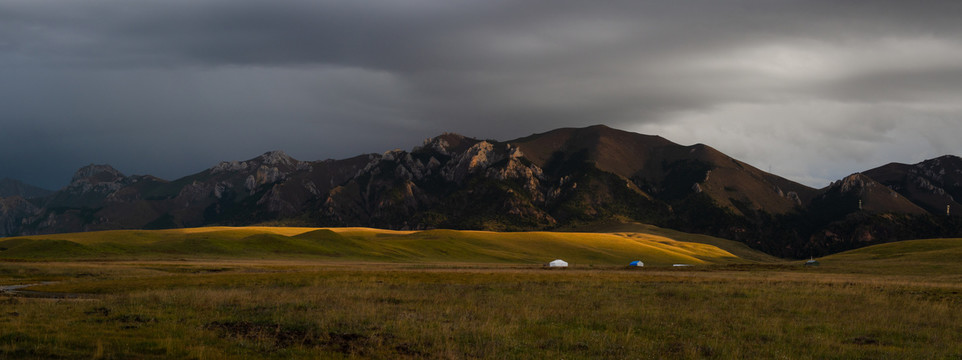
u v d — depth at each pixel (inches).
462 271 2933.1
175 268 3176.7
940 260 3814.0
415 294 1599.4
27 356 732.7
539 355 845.2
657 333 1046.4
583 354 861.2
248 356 792.3
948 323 1194.6
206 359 761.0
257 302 1371.8
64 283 2055.9
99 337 869.8
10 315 1071.6
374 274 2449.6
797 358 880.3
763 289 1811.0
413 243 7091.5
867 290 1800.0
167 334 918.4
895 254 4719.5
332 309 1244.5
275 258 5147.6
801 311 1343.5
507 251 7731.3
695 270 3494.1
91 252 4658.0
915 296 1651.1
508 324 1095.0
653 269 3690.9
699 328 1104.2
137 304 1291.8
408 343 903.1
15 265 2842.0
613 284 1991.9
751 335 1042.7
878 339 1035.9
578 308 1344.7
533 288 1831.9
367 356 815.7
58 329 926.4
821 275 2778.1
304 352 823.7
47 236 6476.4
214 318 1114.7
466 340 935.7
